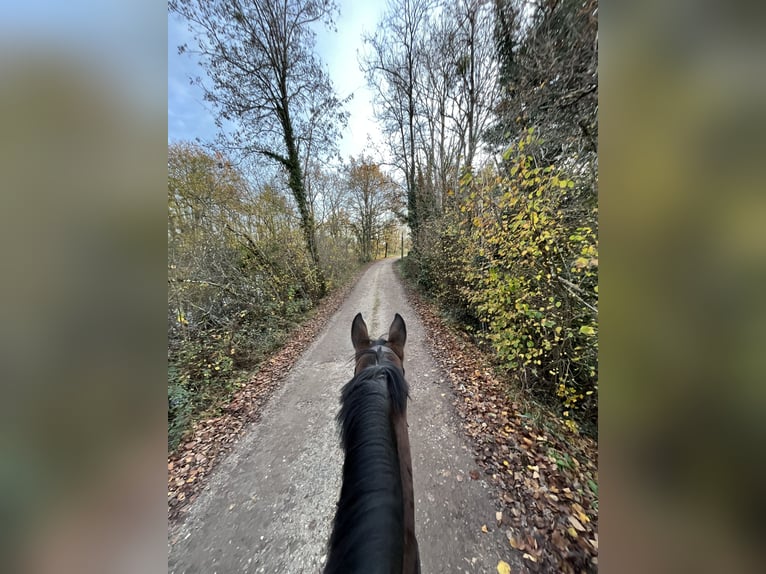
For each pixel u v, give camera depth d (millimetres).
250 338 6121
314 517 2291
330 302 10203
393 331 2338
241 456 3010
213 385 4523
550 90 2885
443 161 10086
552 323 3104
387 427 1165
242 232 7531
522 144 3111
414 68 11672
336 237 15461
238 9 8641
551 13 2723
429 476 2559
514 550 1895
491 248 4336
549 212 3121
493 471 2543
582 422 3084
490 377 4266
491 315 4848
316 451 3018
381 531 855
